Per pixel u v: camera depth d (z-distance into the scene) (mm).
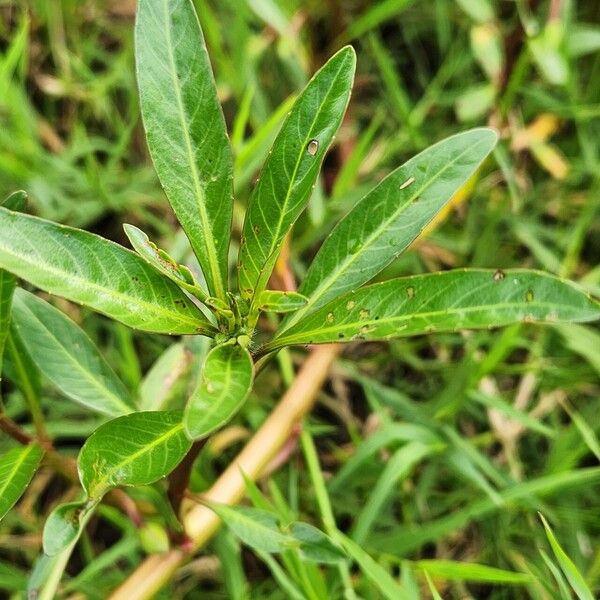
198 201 413
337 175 661
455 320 407
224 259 417
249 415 568
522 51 604
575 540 545
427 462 575
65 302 599
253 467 526
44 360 461
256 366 423
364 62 697
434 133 666
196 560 557
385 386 613
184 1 407
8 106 601
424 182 418
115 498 486
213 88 409
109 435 406
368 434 596
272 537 453
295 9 651
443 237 617
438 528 535
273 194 409
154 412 412
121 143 629
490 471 549
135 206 629
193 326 411
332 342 415
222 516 458
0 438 566
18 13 689
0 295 420
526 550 555
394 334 411
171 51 408
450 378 586
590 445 529
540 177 663
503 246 636
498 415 580
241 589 527
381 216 421
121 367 583
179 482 451
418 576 553
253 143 568
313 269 427
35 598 474
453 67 668
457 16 686
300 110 404
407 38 697
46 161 622
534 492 540
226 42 683
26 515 570
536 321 401
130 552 543
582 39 592
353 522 567
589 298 396
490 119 611
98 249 396
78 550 576
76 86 670
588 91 654
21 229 388
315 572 500
